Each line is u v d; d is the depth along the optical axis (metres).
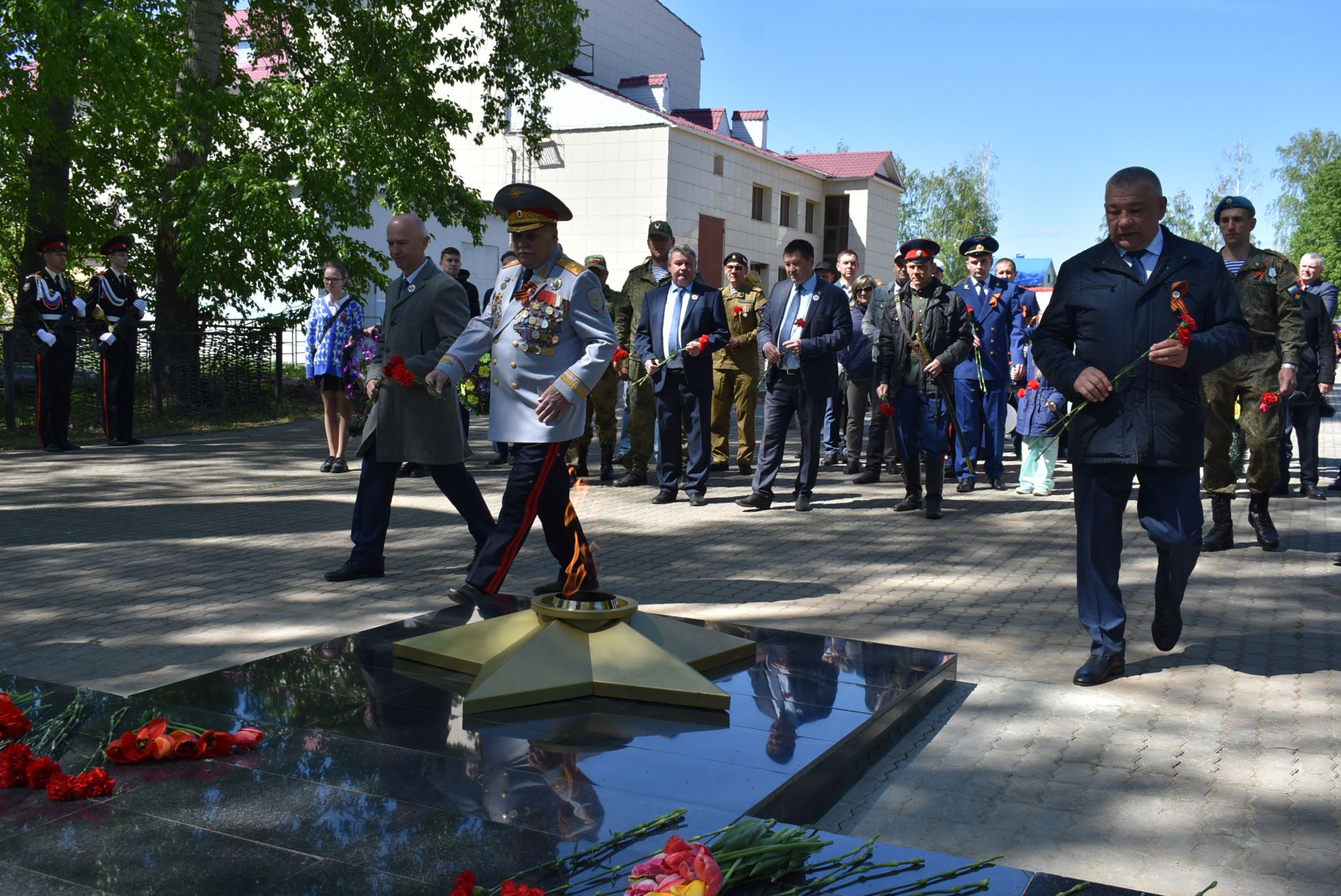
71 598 6.38
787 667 4.74
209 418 18.06
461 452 6.83
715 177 38.62
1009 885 2.73
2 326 16.55
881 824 3.56
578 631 4.48
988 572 7.38
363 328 12.29
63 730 3.70
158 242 18.84
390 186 19.17
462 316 6.80
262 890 2.63
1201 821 3.56
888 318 9.66
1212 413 8.02
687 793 3.32
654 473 12.61
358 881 2.69
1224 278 4.99
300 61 20.98
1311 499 11.06
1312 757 4.11
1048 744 4.24
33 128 16.08
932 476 9.50
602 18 40.75
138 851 2.83
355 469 12.61
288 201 17.95
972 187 72.38
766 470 9.95
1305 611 6.33
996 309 11.53
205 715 3.95
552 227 5.86
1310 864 3.27
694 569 7.38
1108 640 5.02
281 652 5.05
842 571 7.36
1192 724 4.46
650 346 10.27
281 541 8.23
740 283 12.73
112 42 14.91
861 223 45.56
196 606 6.20
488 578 5.86
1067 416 5.05
